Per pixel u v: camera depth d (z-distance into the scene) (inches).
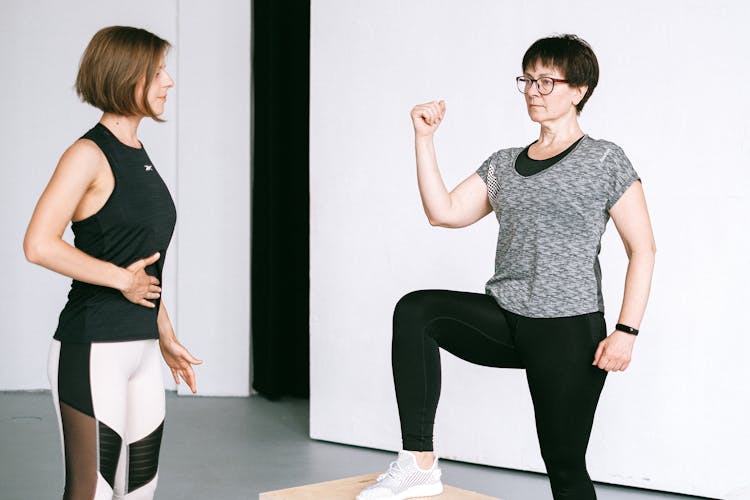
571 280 91.6
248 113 249.9
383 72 186.5
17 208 257.6
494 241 173.8
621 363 91.1
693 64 151.9
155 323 97.5
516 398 173.3
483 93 173.9
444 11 177.9
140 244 94.2
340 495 103.0
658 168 155.8
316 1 195.3
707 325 152.3
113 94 91.9
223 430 210.2
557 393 92.2
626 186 91.8
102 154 90.7
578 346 91.4
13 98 256.2
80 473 91.4
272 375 241.6
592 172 91.4
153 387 101.6
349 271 193.5
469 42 175.2
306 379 245.0
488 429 176.7
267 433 207.3
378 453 188.5
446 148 178.9
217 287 251.9
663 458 157.5
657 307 156.6
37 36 256.8
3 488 159.2
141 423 101.1
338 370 196.2
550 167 93.2
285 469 175.0
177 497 155.2
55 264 86.4
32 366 259.3
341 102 192.7
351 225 192.5
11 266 257.6
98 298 92.1
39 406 237.0
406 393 98.1
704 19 150.6
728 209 149.9
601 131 161.2
